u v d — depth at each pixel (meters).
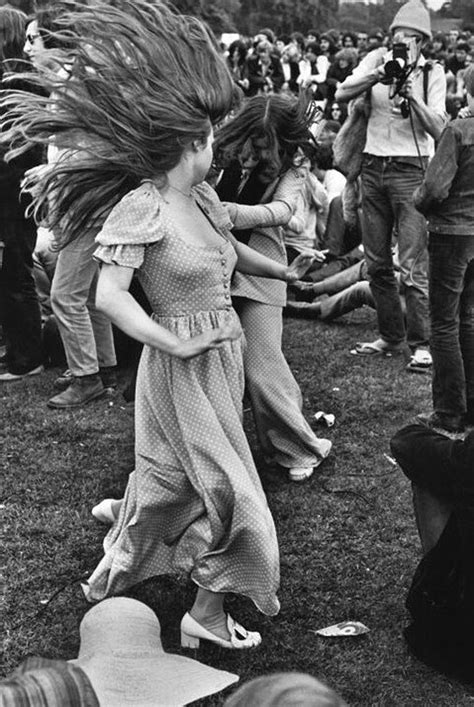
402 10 6.27
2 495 4.80
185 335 3.41
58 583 4.07
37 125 3.37
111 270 3.28
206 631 3.60
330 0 35.78
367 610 3.89
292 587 4.04
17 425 5.64
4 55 5.48
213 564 3.46
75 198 3.48
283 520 4.57
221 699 3.37
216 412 3.47
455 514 3.35
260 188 4.45
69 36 3.30
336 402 6.01
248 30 33.84
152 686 2.66
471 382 5.63
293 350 7.01
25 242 6.18
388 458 5.23
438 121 6.21
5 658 3.62
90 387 5.94
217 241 3.48
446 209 5.34
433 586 3.47
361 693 3.45
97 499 4.78
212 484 3.40
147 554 3.58
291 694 1.67
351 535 4.45
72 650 3.66
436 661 3.52
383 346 6.90
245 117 4.40
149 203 3.30
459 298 5.49
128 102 3.23
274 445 4.90
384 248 6.67
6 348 6.47
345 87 6.31
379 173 6.42
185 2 21.06
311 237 8.31
